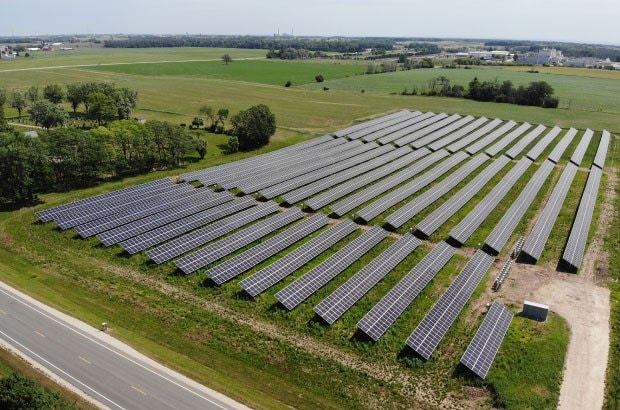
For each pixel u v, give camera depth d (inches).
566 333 1942.7
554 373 1705.2
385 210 3208.7
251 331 1931.6
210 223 2930.6
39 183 3193.9
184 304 2095.2
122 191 3211.1
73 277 2271.2
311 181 3772.1
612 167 4404.5
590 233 2925.7
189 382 1647.4
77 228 2635.3
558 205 3292.3
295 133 5551.2
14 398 1291.8
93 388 1590.8
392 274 2406.5
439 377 1707.7
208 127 5442.9
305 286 2178.9
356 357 1803.6
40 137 3457.2
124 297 2129.7
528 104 7864.2
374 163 4291.3
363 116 6668.3
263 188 3550.7
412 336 1830.7
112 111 5383.9
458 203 3336.6
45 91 6210.6
